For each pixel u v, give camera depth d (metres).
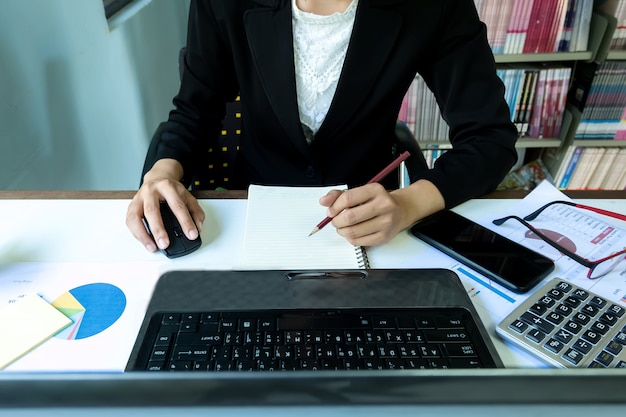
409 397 0.19
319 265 0.56
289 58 0.83
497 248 0.59
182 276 0.52
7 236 0.60
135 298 0.50
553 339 0.45
